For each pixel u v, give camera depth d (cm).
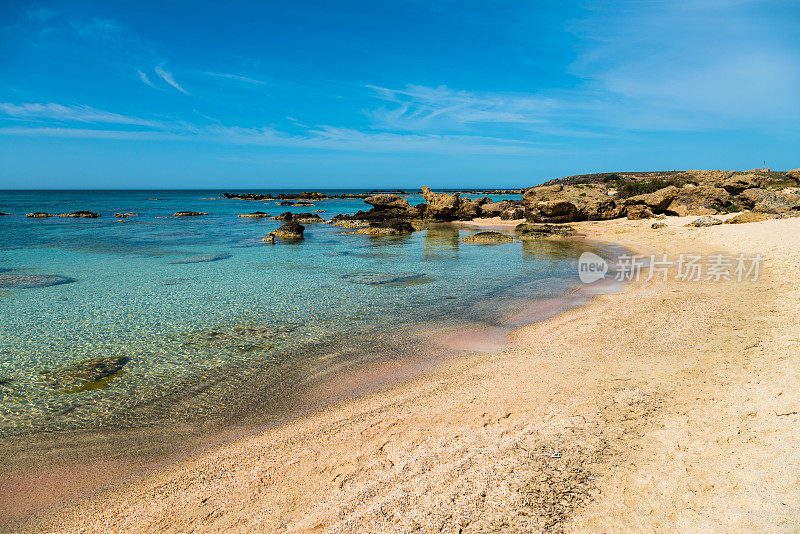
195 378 823
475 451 547
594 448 530
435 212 4694
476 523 420
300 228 3297
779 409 558
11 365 880
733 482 436
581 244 2697
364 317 1198
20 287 1564
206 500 491
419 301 1364
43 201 9506
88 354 940
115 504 493
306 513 458
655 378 723
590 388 709
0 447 608
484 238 2959
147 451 596
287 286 1584
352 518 443
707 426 549
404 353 935
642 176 10662
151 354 939
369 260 2202
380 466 532
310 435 620
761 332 889
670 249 2202
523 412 645
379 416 665
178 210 7006
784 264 1539
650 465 483
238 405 723
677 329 977
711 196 3578
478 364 862
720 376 696
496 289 1520
